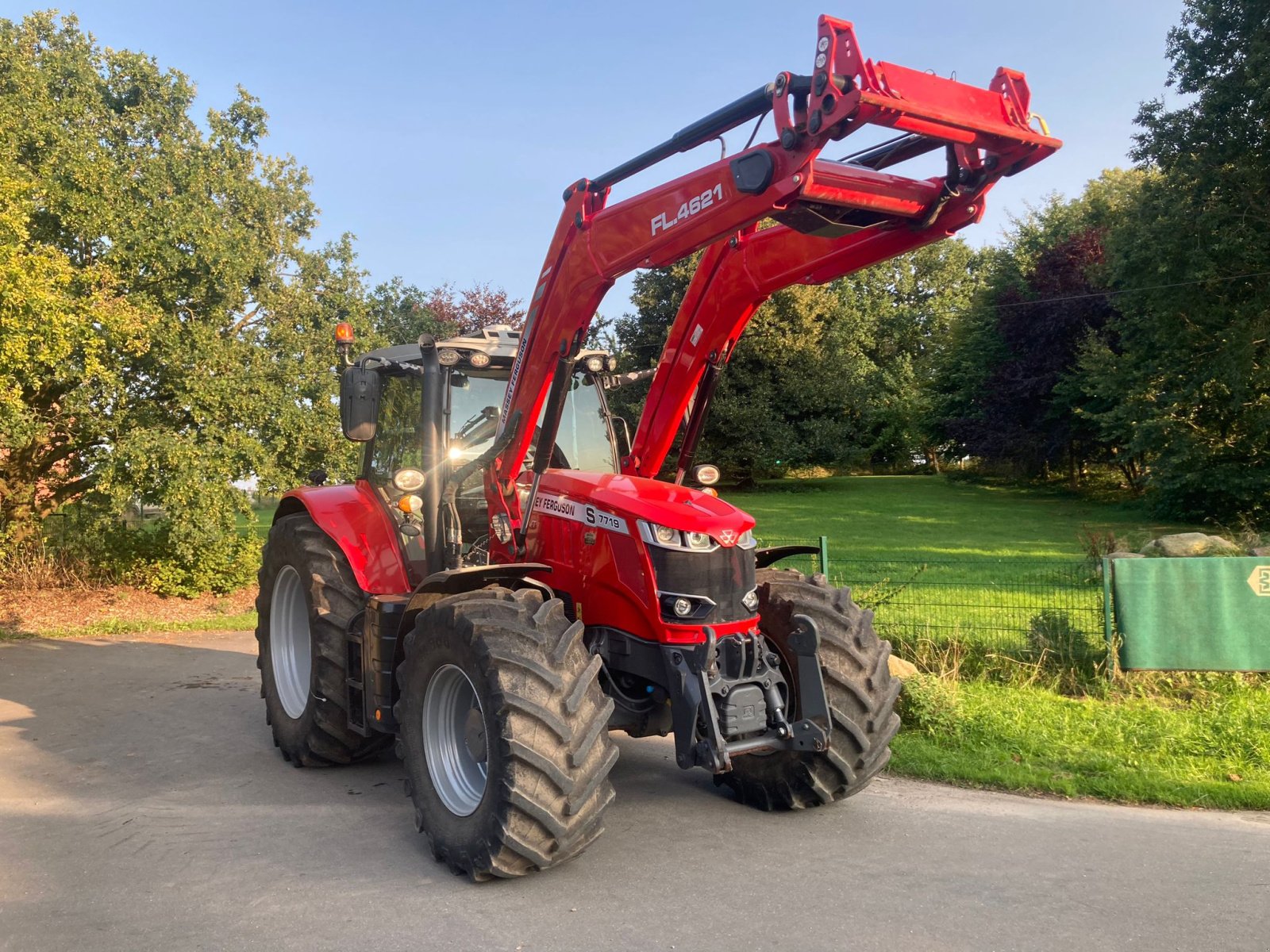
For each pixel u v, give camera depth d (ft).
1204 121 62.90
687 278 109.19
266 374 45.19
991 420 112.78
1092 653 24.64
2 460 43.21
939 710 20.97
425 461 16.66
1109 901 12.36
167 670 29.89
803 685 14.57
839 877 13.21
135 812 16.35
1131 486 97.81
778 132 10.85
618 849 14.39
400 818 16.03
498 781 12.37
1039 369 106.22
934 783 18.03
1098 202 113.39
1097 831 15.17
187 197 41.09
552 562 15.70
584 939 11.33
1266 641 23.27
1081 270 100.99
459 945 11.21
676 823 15.64
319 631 18.04
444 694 14.28
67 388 40.60
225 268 41.01
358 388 17.25
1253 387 66.74
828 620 15.97
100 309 36.70
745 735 14.28
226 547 45.01
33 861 14.07
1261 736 19.42
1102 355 84.23
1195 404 71.20
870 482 127.24
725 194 11.93
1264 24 60.34
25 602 41.73
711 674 13.83
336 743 18.44
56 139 37.45
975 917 11.88
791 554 17.99
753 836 14.97
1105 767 18.17
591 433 18.81
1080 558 48.96
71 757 19.95
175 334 40.88
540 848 12.60
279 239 47.06
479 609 13.53
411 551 18.24
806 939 11.28
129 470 39.91
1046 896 12.53
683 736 13.47
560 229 14.93
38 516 45.68
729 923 11.74
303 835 15.19
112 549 45.21
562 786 12.41
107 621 39.11
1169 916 11.92
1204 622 23.59
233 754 20.18
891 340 166.71
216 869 13.71
